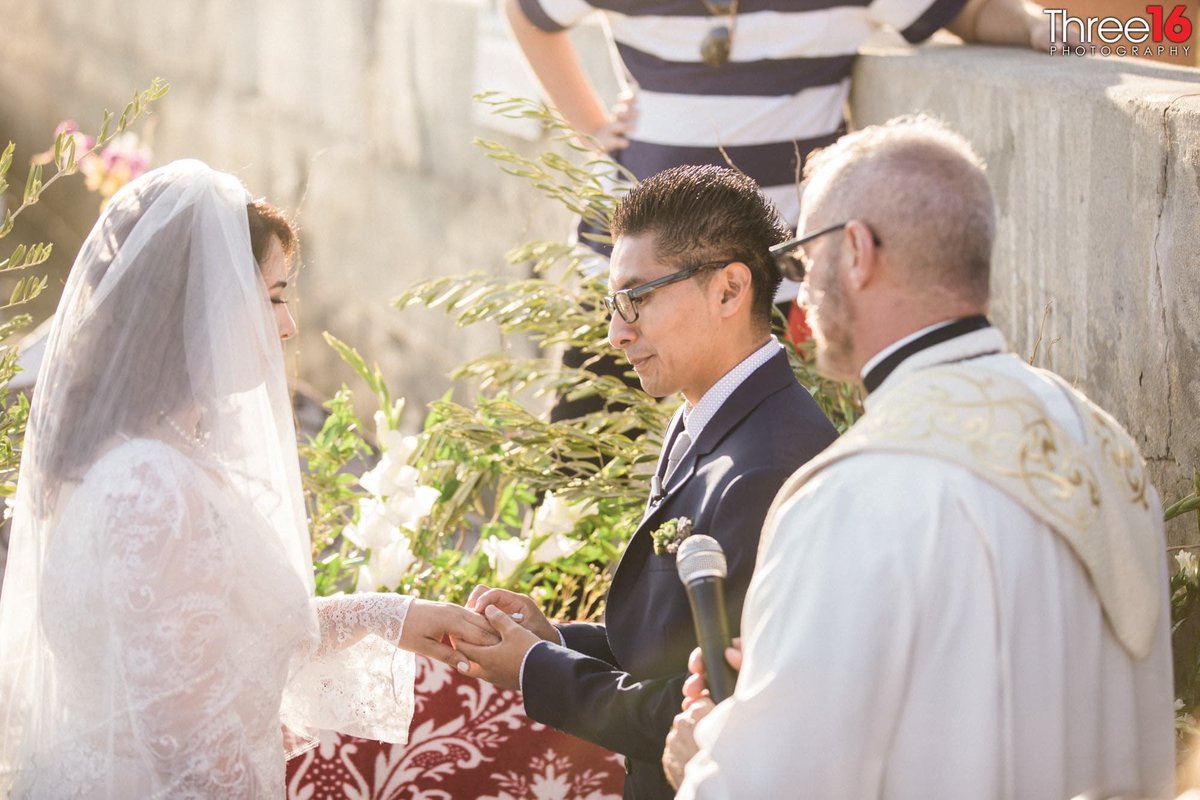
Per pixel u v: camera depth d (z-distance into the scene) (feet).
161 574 6.28
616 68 15.74
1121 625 5.36
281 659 6.71
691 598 5.98
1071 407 5.47
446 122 19.08
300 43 22.93
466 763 9.14
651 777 7.01
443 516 10.23
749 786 5.05
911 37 12.37
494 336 17.93
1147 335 8.70
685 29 11.73
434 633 7.75
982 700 5.04
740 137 11.93
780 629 5.13
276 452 6.81
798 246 5.65
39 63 33.12
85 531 6.35
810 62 11.91
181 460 6.48
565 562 10.27
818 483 5.29
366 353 21.59
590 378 10.32
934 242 5.36
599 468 10.42
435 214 19.49
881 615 5.02
